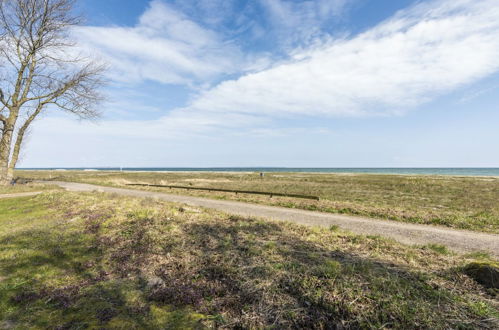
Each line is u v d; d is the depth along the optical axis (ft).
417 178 166.91
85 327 11.55
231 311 12.97
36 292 14.65
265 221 31.22
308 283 14.34
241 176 201.16
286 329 11.54
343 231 29.04
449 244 26.43
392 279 14.49
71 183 114.11
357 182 130.41
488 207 51.60
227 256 18.88
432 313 11.82
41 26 85.15
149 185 98.02
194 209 38.96
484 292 13.73
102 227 28.14
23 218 35.17
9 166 90.33
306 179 159.22
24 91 88.48
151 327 11.68
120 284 15.81
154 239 23.48
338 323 11.75
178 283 15.62
